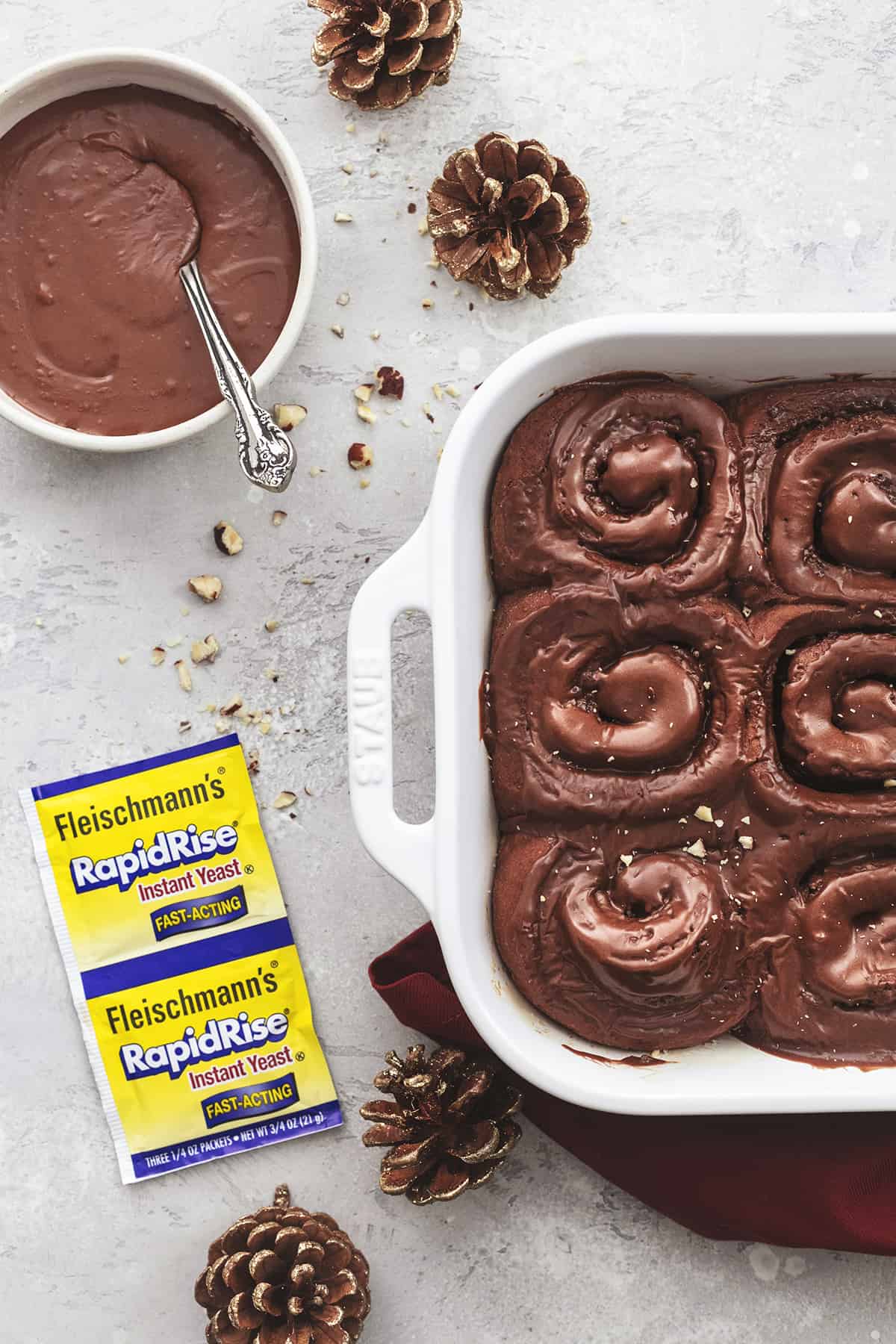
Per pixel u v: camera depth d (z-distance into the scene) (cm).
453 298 90
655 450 82
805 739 81
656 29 90
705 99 90
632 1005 82
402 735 90
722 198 90
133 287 85
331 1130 90
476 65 90
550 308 90
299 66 89
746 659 82
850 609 82
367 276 90
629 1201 90
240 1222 88
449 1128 86
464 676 81
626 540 82
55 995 90
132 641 90
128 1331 90
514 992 83
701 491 83
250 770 90
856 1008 82
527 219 87
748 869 82
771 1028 82
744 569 82
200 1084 90
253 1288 87
